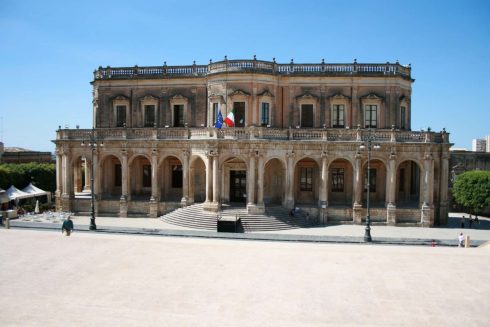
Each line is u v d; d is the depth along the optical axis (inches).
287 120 2404.0
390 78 2353.6
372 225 2191.2
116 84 2564.0
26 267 1240.2
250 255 1387.8
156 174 2315.5
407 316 908.0
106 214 2377.0
